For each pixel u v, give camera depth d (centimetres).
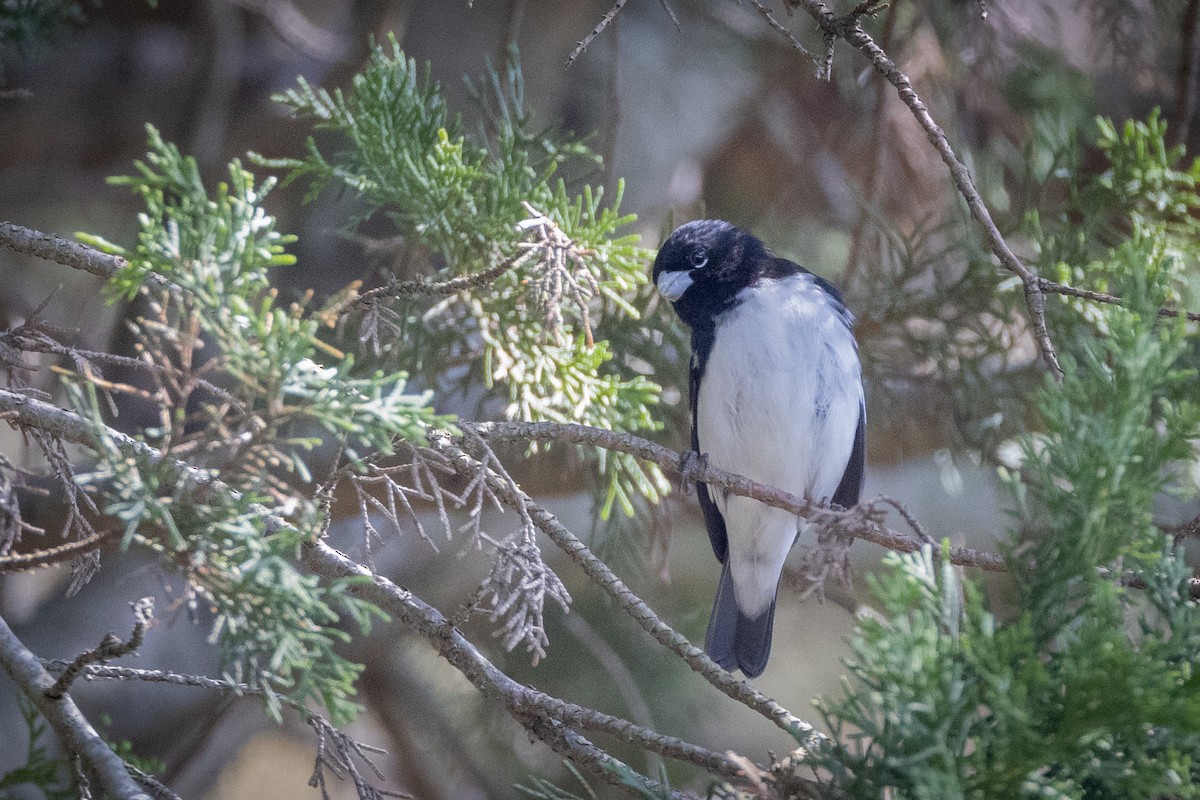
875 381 1117
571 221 807
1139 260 565
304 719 597
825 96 1427
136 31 1555
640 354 1004
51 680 551
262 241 526
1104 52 1257
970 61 1194
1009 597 512
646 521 1073
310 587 500
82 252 668
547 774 1408
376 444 502
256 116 1388
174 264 509
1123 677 451
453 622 626
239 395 511
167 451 494
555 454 1089
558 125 874
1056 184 1091
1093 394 518
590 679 1376
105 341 1238
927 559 496
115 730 1145
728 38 1571
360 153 824
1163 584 506
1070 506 502
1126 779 470
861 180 1259
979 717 480
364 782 607
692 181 1619
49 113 1512
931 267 1109
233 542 501
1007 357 1058
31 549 942
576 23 1352
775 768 536
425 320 874
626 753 1351
